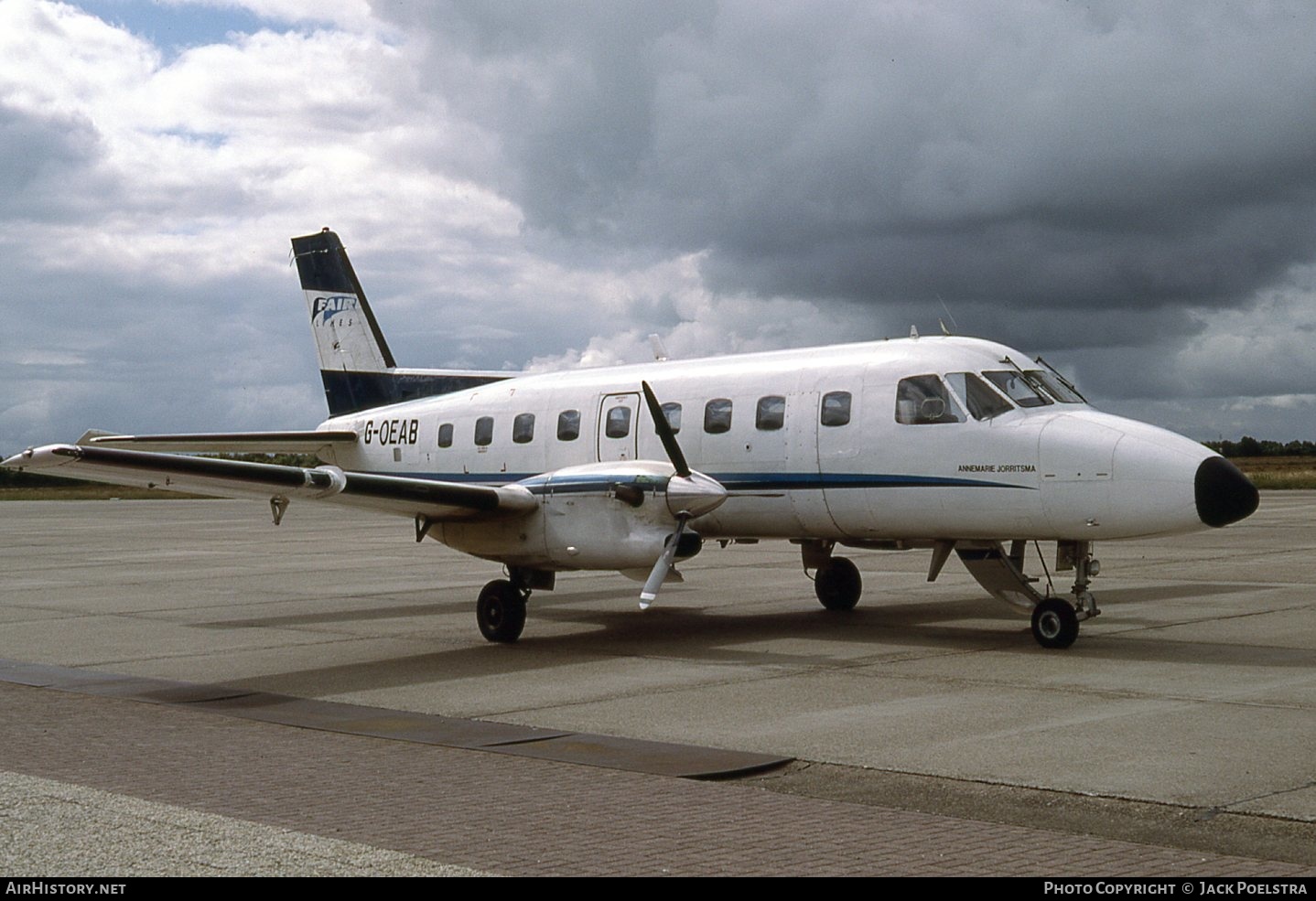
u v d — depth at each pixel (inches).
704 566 888.3
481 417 660.7
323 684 427.8
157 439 708.7
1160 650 464.8
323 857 224.1
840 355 540.4
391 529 1526.8
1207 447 459.5
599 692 405.4
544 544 514.3
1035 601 495.8
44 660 485.7
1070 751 303.7
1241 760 291.1
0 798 269.1
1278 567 784.9
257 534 1400.1
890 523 512.7
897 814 254.2
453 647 520.1
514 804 262.5
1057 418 474.9
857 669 440.5
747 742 323.0
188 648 520.1
